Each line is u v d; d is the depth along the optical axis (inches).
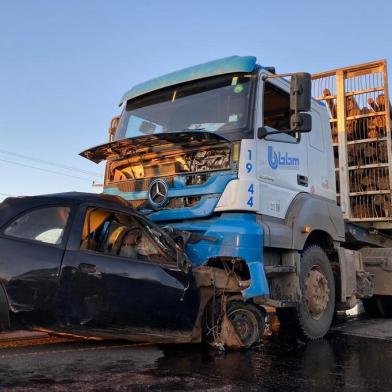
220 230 231.5
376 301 392.8
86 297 199.2
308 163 289.0
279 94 272.4
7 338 257.1
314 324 271.7
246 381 184.5
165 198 253.3
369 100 337.7
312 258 275.1
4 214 200.8
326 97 354.0
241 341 239.1
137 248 217.9
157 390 168.7
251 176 239.9
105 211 217.3
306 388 178.7
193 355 224.4
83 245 206.5
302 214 264.5
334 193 315.3
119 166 281.0
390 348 259.3
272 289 252.2
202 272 228.4
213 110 262.5
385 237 390.9
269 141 256.2
